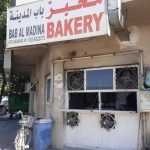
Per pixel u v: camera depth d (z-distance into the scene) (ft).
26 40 20.63
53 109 23.85
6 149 24.12
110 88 21.40
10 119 49.98
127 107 20.66
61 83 23.45
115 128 20.90
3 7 35.53
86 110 22.16
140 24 20.01
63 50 23.35
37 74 33.12
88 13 18.06
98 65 21.90
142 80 19.45
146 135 19.49
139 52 19.98
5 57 26.96
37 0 21.93
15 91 60.49
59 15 19.20
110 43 21.16
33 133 22.27
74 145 22.56
